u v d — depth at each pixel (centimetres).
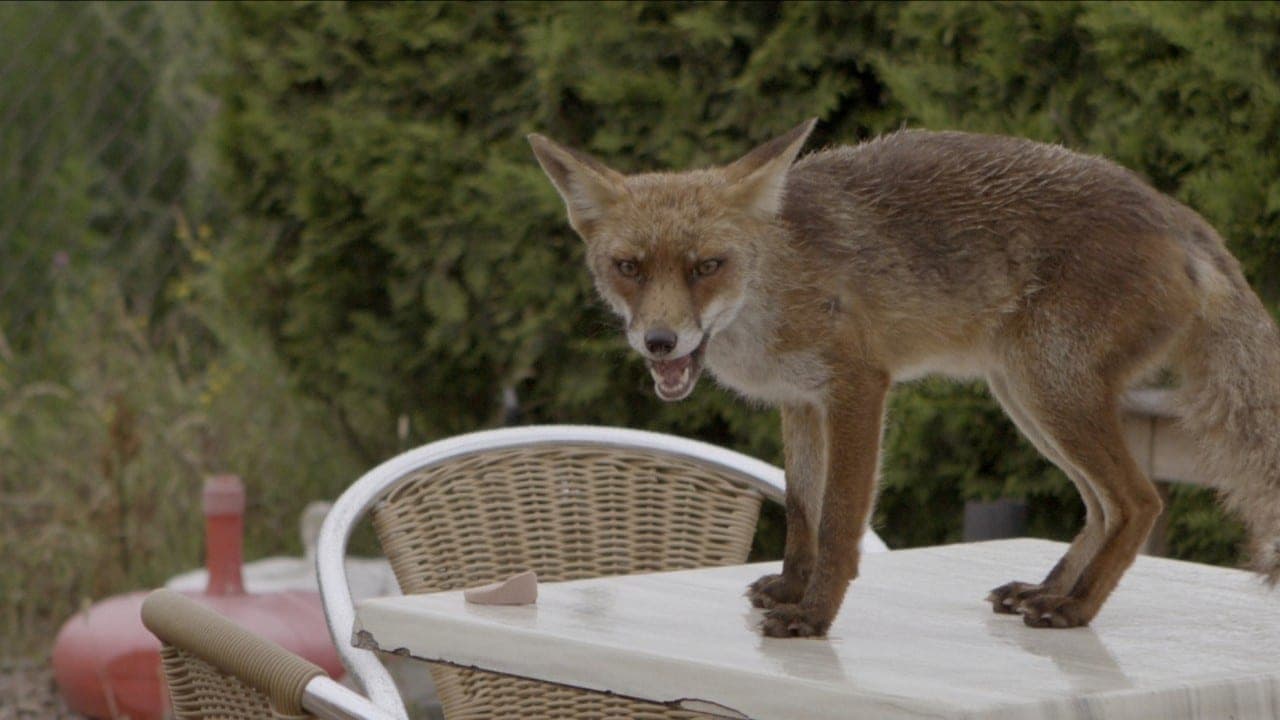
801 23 850
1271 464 438
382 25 1011
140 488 1152
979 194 460
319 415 1200
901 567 485
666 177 506
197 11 1441
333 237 1056
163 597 445
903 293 464
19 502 1139
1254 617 411
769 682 331
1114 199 443
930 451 792
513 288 969
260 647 401
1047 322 442
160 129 1588
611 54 912
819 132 868
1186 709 328
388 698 443
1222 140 698
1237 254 690
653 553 561
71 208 1509
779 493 550
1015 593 424
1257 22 681
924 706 308
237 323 1228
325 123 1045
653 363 480
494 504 546
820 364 459
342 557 489
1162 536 672
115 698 920
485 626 383
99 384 1215
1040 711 312
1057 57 764
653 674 351
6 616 1127
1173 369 477
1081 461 437
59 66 1540
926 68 795
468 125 1006
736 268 474
